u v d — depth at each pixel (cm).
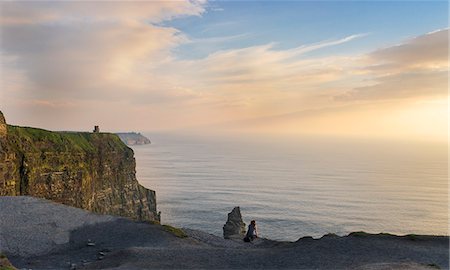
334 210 17362
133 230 3891
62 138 12175
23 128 11119
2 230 3856
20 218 4312
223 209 17425
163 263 2539
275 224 14738
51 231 3900
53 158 11181
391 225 14762
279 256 2656
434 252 2644
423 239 3002
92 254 3169
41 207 4812
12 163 9712
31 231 3872
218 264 2514
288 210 17212
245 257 2692
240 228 6044
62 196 11150
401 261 2400
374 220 15512
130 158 15550
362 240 2933
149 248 3047
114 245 3431
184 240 3584
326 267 2334
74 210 4750
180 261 2595
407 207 18300
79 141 13162
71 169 11606
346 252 2653
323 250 2730
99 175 13562
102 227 4066
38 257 3123
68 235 3800
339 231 13825
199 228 14238
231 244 3841
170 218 15775
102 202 13388
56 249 3388
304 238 3422
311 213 16650
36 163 10575
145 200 15688
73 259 3033
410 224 14988
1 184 9238
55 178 11019
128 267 2441
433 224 15050
